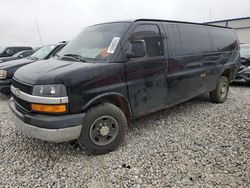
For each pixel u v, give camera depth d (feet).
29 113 10.47
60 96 9.89
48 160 11.19
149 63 12.92
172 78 14.35
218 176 9.62
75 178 9.77
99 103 11.45
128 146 12.42
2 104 21.04
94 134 11.27
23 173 10.19
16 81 11.57
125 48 12.01
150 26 13.46
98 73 10.91
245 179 9.39
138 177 9.71
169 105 14.75
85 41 13.66
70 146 12.52
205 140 13.00
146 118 16.63
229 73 20.99
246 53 31.37
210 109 18.65
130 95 12.24
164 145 12.46
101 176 9.85
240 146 12.17
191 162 10.73
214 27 19.02
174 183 9.27
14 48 60.90
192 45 16.07
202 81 17.20
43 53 25.14
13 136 13.92
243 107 19.15
